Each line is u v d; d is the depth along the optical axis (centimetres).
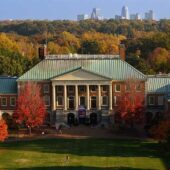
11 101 16212
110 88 15838
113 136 14112
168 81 16225
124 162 10681
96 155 11469
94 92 15938
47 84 16000
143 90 15812
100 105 15925
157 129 12188
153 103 15962
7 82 16488
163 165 10362
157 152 11775
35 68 16200
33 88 15012
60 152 11856
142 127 15162
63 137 13962
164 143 12450
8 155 11525
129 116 14788
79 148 12362
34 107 14488
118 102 15088
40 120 14538
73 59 16412
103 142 13175
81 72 15812
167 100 14888
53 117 15950
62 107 16025
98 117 15888
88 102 15925
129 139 13625
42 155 11525
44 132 14612
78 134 14412
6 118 15550
